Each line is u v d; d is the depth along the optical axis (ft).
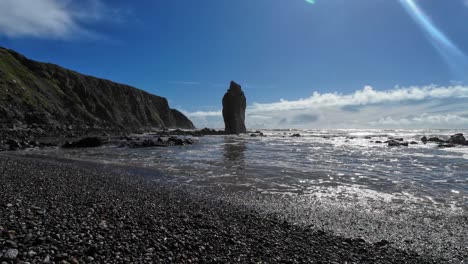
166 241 26.45
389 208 42.80
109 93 543.39
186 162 92.89
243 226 33.32
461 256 27.14
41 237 23.73
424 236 32.01
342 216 38.91
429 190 54.75
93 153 118.52
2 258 19.53
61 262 20.21
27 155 104.17
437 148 158.51
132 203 40.29
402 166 86.53
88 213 32.68
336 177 67.51
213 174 70.59
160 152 126.82
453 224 35.96
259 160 99.91
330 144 187.83
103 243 24.31
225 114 399.65
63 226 27.14
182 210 38.73
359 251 27.55
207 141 216.33
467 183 61.41
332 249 27.78
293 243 28.78
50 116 309.83
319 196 49.78
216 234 29.71
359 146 171.94
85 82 502.79
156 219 33.19
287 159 103.40
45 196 39.65
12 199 35.40
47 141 173.68
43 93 374.22
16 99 294.66
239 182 61.21
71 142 160.97
